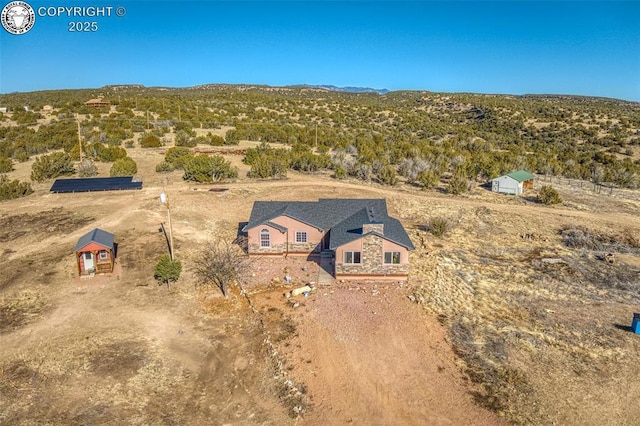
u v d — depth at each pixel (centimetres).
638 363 2195
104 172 6059
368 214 3184
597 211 4984
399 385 2000
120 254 3306
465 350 2256
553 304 2788
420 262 3328
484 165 6488
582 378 2070
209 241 3625
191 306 2619
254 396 1912
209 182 5662
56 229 3828
